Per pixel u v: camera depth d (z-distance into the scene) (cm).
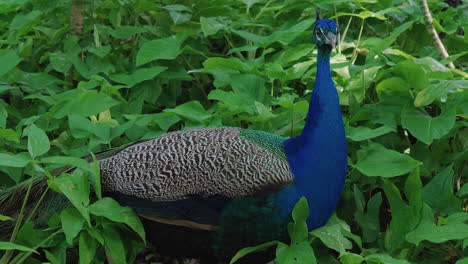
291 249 181
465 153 208
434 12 275
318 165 183
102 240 183
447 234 181
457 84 202
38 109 232
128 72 245
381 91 218
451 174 196
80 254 182
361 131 205
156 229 188
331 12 261
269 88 238
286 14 262
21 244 186
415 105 206
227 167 183
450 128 201
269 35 244
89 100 215
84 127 212
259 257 188
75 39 243
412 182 192
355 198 201
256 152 185
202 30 244
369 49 237
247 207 182
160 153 188
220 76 230
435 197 197
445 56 239
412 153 214
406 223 190
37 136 185
